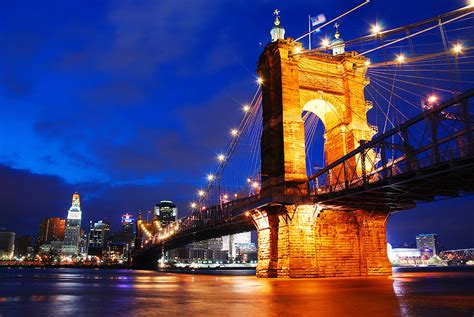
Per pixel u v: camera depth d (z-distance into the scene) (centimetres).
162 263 19938
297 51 6009
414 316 1689
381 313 1792
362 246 5581
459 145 3272
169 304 2273
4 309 2103
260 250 5912
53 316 1816
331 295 2706
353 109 6125
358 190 4447
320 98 6131
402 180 3856
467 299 2388
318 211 5356
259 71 6519
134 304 2303
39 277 7350
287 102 5781
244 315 1772
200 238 11225
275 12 6544
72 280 5947
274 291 3139
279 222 5522
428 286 3591
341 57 6400
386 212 5697
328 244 5506
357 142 5981
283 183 5453
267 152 5844
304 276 5159
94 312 1950
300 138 5688
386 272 5578
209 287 3903
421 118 3550
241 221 7119
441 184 3912
